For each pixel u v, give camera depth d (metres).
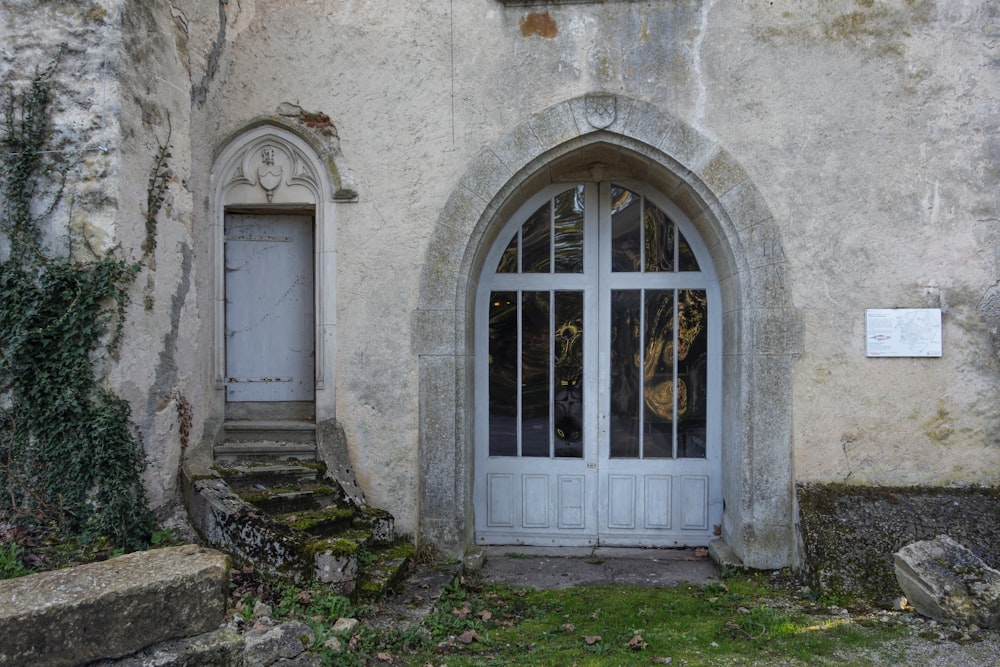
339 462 5.18
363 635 3.79
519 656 3.85
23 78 4.25
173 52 4.76
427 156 5.25
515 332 5.88
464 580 5.03
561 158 5.32
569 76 5.18
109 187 4.22
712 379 5.73
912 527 4.70
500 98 5.21
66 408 4.12
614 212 5.83
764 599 4.66
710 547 5.54
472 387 5.68
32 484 4.19
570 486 5.85
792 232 5.09
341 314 5.30
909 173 5.04
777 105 5.09
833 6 5.04
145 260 4.46
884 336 5.04
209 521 4.47
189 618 2.91
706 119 5.12
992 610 4.06
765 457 5.10
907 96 5.02
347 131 5.27
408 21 5.23
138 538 4.30
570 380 5.84
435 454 5.26
